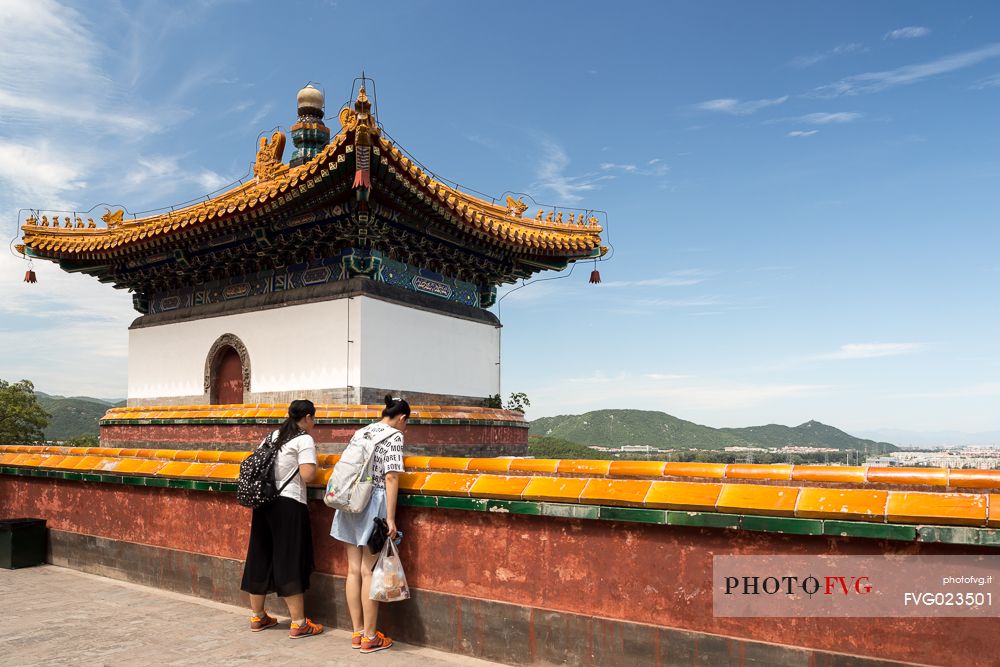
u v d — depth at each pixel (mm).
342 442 15602
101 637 8422
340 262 17109
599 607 6750
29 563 12383
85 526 12102
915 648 5383
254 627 8602
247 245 18016
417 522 8023
